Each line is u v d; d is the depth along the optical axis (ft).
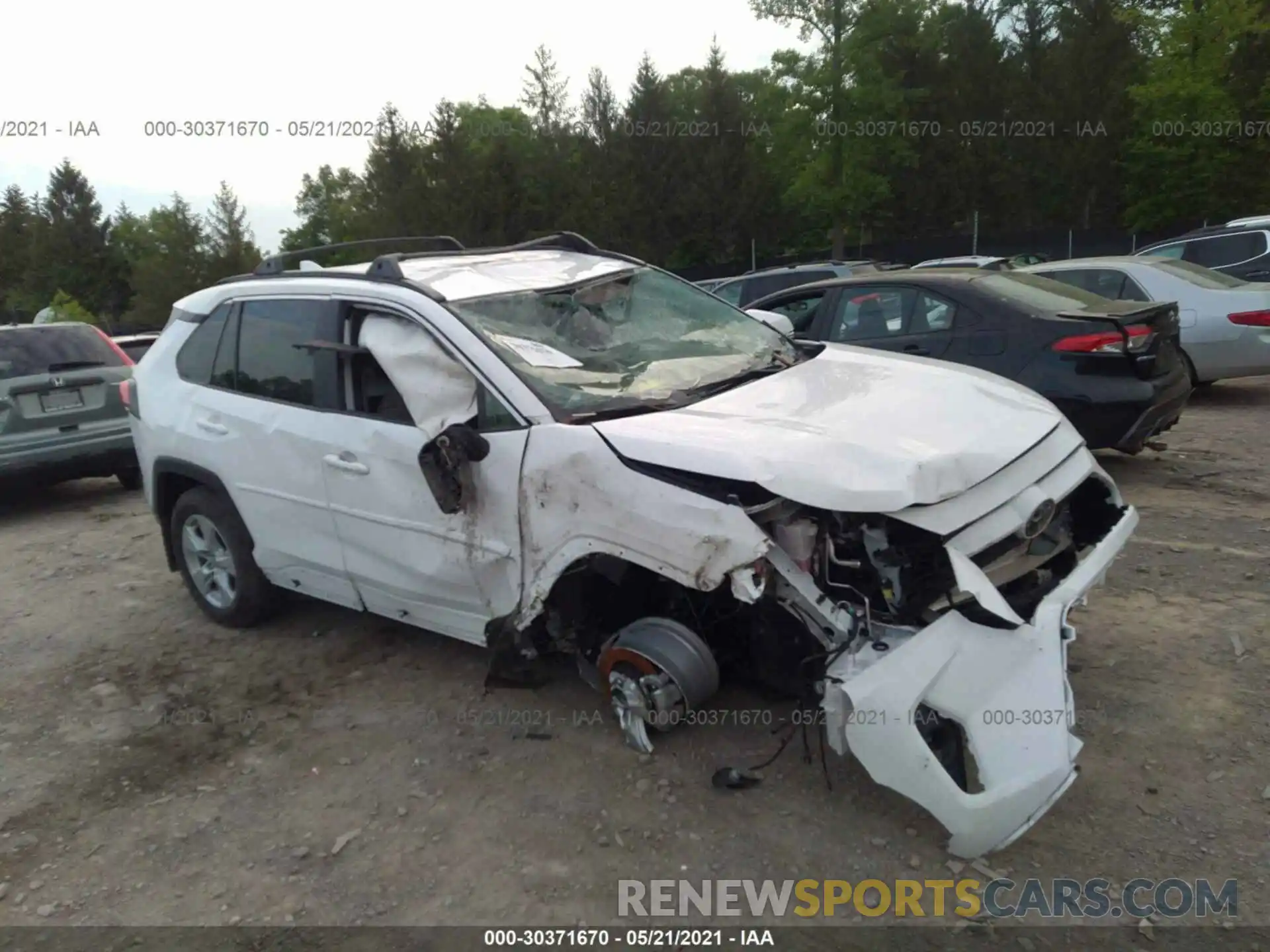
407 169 136.36
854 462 10.49
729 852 10.56
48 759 13.71
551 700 14.02
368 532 14.16
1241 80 97.04
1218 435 26.68
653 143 137.80
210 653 16.87
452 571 13.15
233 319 16.38
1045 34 139.33
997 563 11.37
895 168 121.29
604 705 13.73
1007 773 9.52
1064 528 12.80
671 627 11.78
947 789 9.36
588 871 10.44
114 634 18.13
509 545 12.39
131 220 207.51
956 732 9.89
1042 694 9.98
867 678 9.80
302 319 15.14
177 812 12.20
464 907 10.09
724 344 14.99
